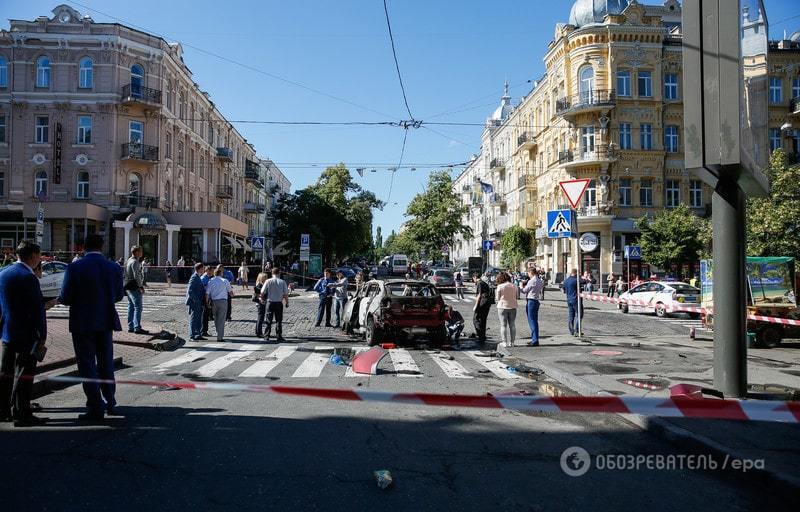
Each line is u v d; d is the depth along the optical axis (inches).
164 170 1584.6
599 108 1520.7
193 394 306.5
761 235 759.1
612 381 332.5
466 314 890.7
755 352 503.5
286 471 190.5
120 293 268.8
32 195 1480.1
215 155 2116.1
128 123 1510.8
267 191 3073.3
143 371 383.6
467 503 167.9
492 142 2536.9
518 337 608.7
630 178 1550.2
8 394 248.4
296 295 1241.4
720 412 192.2
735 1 257.0
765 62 324.5
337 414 266.5
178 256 1555.1
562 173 1646.2
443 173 2076.8
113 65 1478.8
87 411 251.3
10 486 174.6
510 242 1940.2
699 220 1331.2
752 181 287.9
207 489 174.1
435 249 2054.6
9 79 1475.1
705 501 173.9
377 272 2650.1
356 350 490.6
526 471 196.2
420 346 534.3
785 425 240.2
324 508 161.9
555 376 370.0
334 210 2132.1
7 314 239.8
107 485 176.2
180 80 1708.9
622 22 1541.6
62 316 666.2
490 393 319.3
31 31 1471.5
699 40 265.4
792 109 1547.7
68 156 1467.8
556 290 1582.2
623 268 1534.2
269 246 2379.4
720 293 285.6
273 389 192.4
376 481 183.0
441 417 264.8
